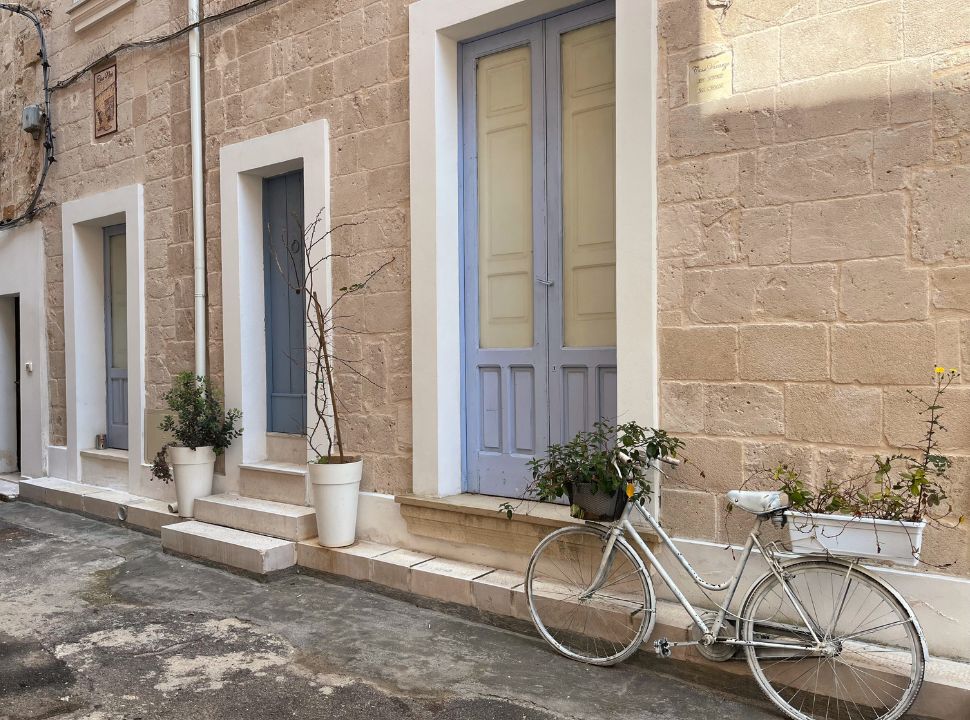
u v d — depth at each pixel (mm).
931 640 3115
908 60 3156
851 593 3201
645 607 3471
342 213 5262
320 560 4992
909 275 3164
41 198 8273
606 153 4238
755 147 3529
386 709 3268
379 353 5062
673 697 3324
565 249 4395
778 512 3092
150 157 6891
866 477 3264
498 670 3613
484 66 4750
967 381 3049
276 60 5684
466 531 4523
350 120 5207
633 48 3828
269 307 6160
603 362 4227
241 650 3918
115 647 3994
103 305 8000
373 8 5055
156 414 6852
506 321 4672
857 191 3277
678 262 3750
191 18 6273
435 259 4688
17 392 9289
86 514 7156
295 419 5969
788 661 3168
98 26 7473
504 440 4664
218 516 5746
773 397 3496
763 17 3494
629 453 3576
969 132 3035
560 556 4129
